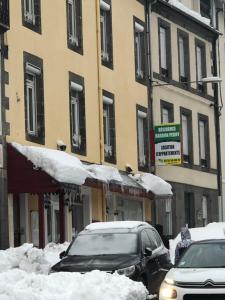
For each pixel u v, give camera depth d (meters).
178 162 30.59
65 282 13.63
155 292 16.23
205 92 38.06
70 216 25.86
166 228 33.16
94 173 25.48
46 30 25.08
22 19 23.67
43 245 22.77
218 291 12.22
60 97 25.59
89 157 27.25
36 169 22.33
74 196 24.77
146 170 31.52
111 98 29.23
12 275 13.84
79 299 12.62
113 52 29.75
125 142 30.09
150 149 31.34
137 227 17.19
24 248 18.94
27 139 23.52
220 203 38.19
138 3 32.28
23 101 23.44
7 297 12.18
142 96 31.88
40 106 24.39
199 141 37.00
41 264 18.52
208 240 14.44
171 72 34.56
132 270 15.35
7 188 22.34
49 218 25.03
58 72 25.62
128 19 31.23
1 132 22.11
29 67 23.92
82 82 27.19
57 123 25.30
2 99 22.23
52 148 24.84
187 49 36.56
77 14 27.39
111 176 26.42
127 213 29.97
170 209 33.34
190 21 36.81
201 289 12.29
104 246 16.58
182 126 35.47
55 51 25.52
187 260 13.86
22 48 23.55
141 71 32.38
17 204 23.59
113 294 13.08
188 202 35.62
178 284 12.47
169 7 34.44
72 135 26.28
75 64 26.77
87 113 27.36
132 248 16.36
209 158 37.91
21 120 23.28
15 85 23.03
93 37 28.25
